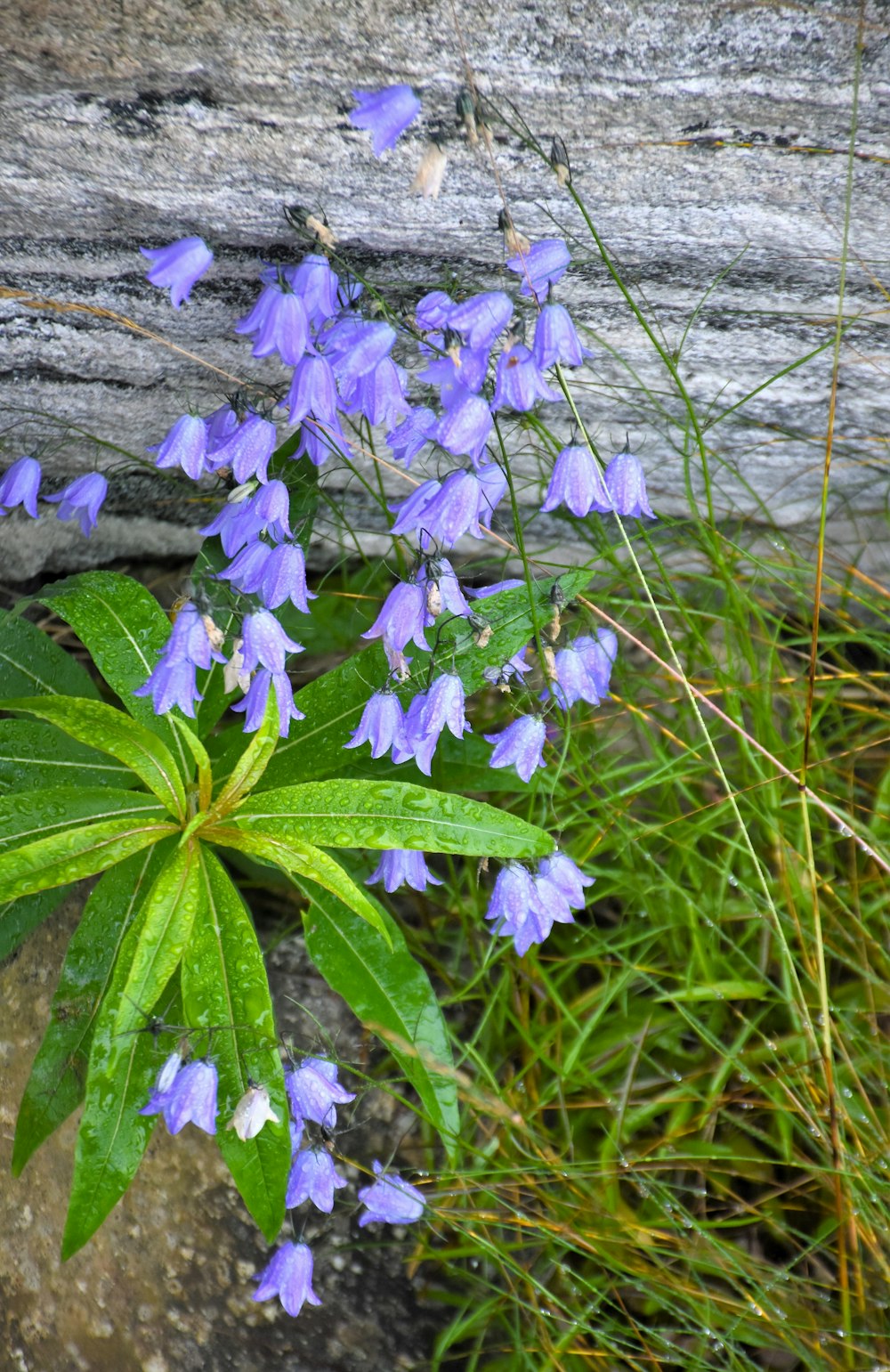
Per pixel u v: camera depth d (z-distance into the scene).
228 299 0.34
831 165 0.31
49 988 0.36
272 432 0.32
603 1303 0.35
